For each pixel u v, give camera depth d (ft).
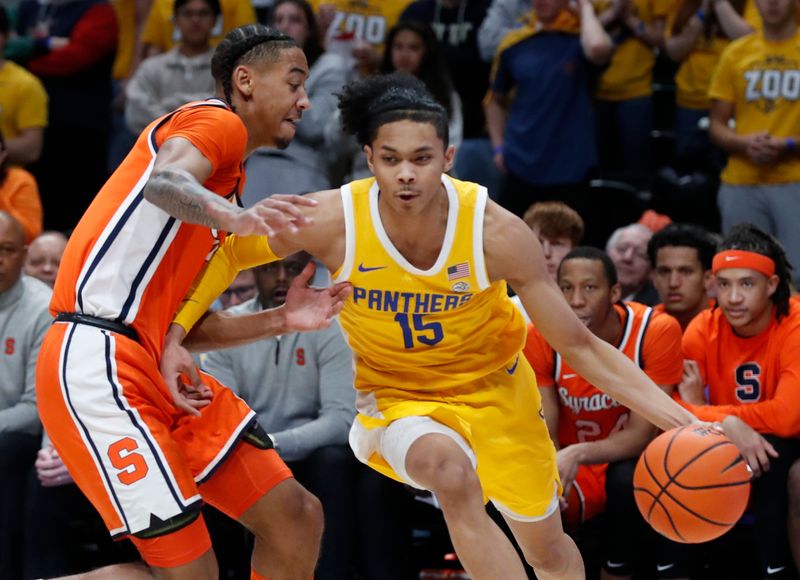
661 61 44.93
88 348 18.76
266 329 20.49
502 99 40.96
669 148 44.09
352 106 18.97
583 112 39.52
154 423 19.02
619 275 34.32
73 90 44.21
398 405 20.12
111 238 18.99
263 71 20.01
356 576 29.53
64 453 19.22
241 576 29.12
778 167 36.86
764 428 27.27
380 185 18.49
